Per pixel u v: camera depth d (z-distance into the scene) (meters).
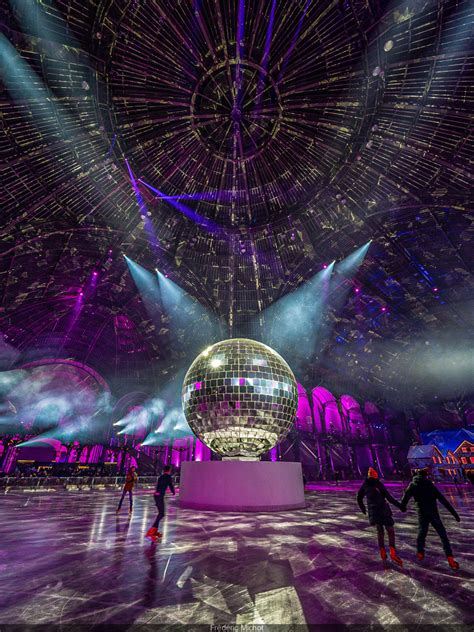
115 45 16.92
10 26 14.34
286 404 10.41
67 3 14.73
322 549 5.76
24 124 17.75
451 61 16.00
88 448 34.34
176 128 21.61
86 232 24.89
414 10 15.02
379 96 18.56
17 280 26.31
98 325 34.16
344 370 40.38
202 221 26.58
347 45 17.42
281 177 24.70
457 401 38.50
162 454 34.59
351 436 38.94
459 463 29.47
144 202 24.33
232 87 20.52
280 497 10.79
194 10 16.72
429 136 19.23
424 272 29.56
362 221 25.52
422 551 5.14
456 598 3.71
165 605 3.52
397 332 37.56
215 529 7.55
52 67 16.22
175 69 18.97
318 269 30.06
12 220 21.80
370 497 5.45
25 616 3.26
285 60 18.95
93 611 3.38
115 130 19.89
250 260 29.64
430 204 22.98
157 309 33.56
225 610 3.40
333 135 21.55
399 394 41.69
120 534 7.06
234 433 10.16
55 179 20.94
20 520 8.91
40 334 32.16
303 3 16.45
